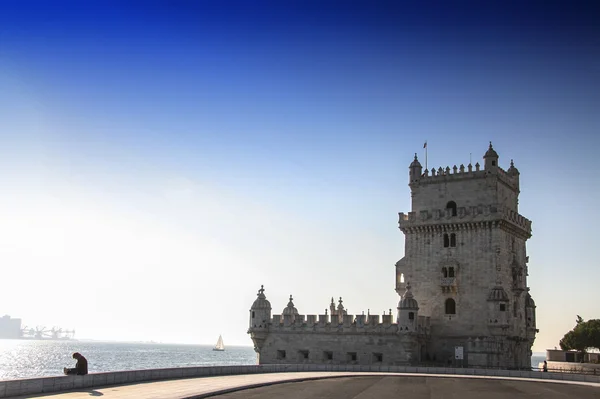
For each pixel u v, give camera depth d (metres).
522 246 104.56
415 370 83.00
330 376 71.06
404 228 100.88
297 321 99.44
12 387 40.16
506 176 101.81
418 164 103.94
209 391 47.50
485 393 54.69
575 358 128.62
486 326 91.94
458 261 95.81
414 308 91.81
